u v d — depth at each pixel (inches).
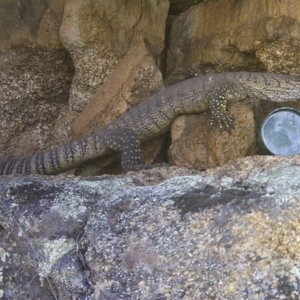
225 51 86.1
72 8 84.8
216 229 50.9
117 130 78.3
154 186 58.2
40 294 54.3
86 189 59.5
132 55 85.2
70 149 78.2
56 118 92.0
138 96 82.5
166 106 79.4
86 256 52.4
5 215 57.6
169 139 83.7
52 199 58.0
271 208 51.1
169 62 95.0
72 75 92.1
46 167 78.0
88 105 85.8
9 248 56.5
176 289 48.9
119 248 51.9
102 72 87.4
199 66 90.0
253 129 74.7
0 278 56.0
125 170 75.7
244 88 78.2
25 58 89.5
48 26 89.4
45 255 55.0
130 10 88.0
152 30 90.5
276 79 77.9
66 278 53.5
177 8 95.2
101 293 50.1
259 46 80.6
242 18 82.9
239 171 59.0
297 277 48.1
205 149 74.8
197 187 57.1
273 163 59.3
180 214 53.1
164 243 51.4
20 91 90.5
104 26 86.3
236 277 48.3
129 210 54.9
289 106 82.1
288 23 77.1
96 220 54.7
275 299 47.0
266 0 78.7
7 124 90.2
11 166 77.9
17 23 89.0
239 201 52.7
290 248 49.3
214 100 75.5
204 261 49.6
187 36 91.7
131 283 50.0
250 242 49.4
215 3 88.4
